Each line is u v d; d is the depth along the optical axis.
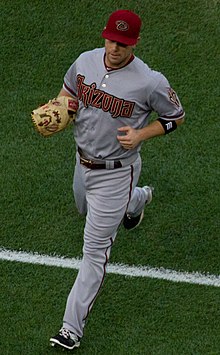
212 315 26.42
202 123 33.44
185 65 35.53
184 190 30.98
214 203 30.50
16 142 32.56
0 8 37.03
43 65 35.47
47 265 27.94
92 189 25.00
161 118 24.17
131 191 24.97
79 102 24.19
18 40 36.22
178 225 29.70
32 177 31.19
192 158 32.19
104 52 23.88
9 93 34.47
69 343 24.84
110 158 24.34
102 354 25.09
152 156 32.28
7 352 25.00
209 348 25.31
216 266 28.22
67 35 36.44
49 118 24.17
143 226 29.59
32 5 37.16
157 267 28.09
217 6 37.12
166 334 25.75
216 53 35.91
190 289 27.30
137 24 22.89
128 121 23.80
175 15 37.00
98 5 37.19
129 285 27.38
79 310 24.59
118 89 23.41
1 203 30.14
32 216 29.73
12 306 26.44
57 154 32.19
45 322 25.95
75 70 24.44
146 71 23.56
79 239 28.98
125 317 26.33
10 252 28.38
